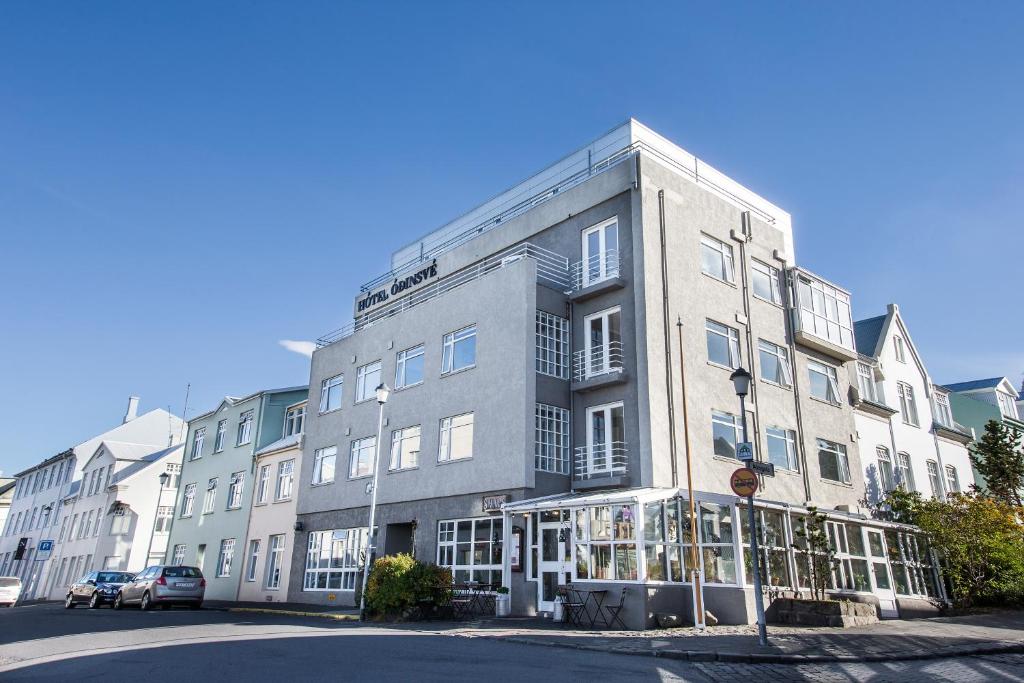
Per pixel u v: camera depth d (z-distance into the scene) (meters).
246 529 33.12
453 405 23.48
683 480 20.14
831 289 28.19
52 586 51.03
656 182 22.59
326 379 31.12
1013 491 27.36
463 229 33.03
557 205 24.73
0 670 10.16
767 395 24.03
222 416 38.72
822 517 19.27
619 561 16.98
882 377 30.56
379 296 31.69
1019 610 22.50
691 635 14.16
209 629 16.39
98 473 50.69
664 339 21.20
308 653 11.39
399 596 18.31
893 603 21.12
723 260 24.34
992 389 39.34
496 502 20.77
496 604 19.50
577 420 22.08
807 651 11.61
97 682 8.93
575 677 9.25
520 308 22.05
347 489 27.38
